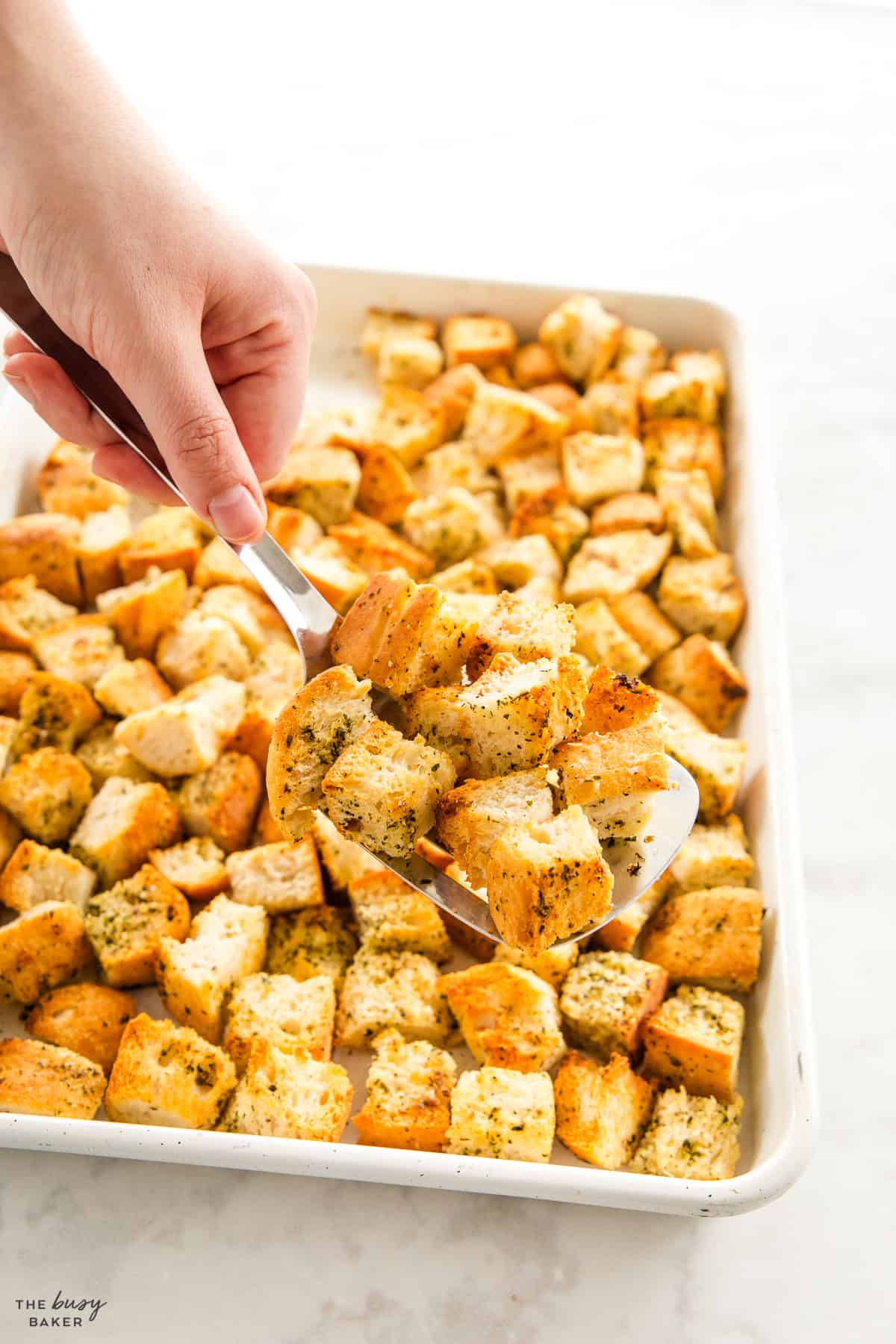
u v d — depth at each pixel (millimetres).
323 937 539
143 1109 489
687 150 796
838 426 691
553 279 668
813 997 547
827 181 790
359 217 757
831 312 732
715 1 866
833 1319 484
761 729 563
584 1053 527
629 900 475
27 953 518
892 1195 508
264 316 521
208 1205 490
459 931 538
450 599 577
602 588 606
